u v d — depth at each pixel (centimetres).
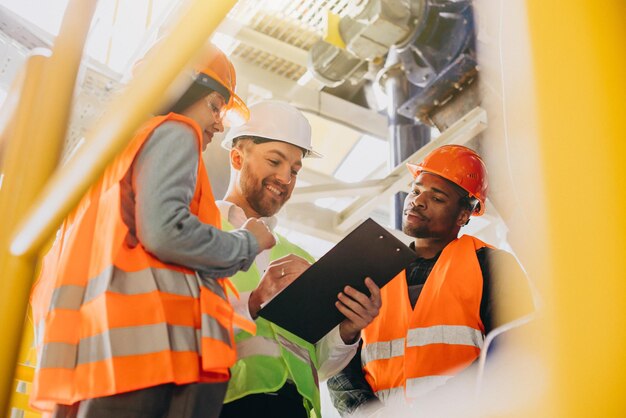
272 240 229
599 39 62
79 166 140
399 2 453
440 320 339
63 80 178
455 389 321
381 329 348
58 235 234
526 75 71
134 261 201
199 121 240
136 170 207
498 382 311
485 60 461
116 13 501
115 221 203
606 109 61
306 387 266
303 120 364
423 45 470
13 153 176
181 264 203
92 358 190
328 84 509
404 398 329
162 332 191
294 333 275
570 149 61
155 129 211
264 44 490
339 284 265
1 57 452
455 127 465
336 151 656
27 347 292
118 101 133
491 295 341
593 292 57
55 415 203
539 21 66
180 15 132
